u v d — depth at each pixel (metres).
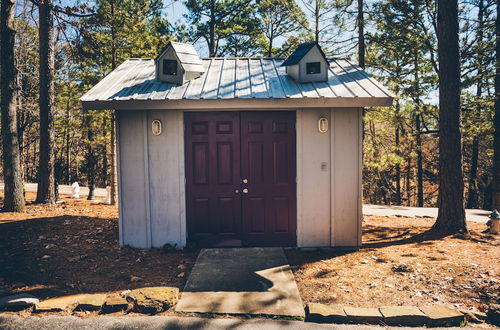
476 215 11.77
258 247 7.15
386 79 13.92
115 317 4.49
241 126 7.07
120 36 11.84
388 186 24.78
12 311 4.62
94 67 12.99
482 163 21.09
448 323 4.36
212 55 20.36
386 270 5.96
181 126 6.98
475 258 6.43
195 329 4.23
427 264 6.17
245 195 7.14
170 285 5.44
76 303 4.79
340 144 7.00
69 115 21.45
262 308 4.68
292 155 7.11
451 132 8.33
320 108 6.98
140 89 7.05
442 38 8.34
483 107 13.06
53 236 7.62
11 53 9.83
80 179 31.53
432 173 24.12
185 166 7.08
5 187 9.84
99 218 9.41
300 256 6.76
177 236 7.10
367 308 4.64
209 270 5.95
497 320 4.38
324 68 7.37
